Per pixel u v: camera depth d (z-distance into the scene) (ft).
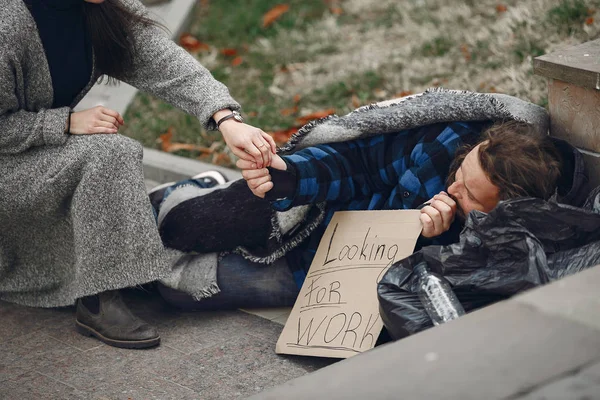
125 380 10.59
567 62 11.03
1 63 10.62
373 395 6.27
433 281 9.37
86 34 11.59
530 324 6.88
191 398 10.12
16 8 10.78
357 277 10.78
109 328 11.44
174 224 12.26
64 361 11.12
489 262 9.50
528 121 10.95
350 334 10.47
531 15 18.16
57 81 11.54
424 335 6.98
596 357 6.38
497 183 9.73
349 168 11.37
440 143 11.02
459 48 18.98
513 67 16.38
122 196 11.07
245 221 12.05
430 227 10.34
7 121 10.98
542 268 9.06
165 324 12.05
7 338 11.79
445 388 6.23
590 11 17.13
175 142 18.03
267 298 12.12
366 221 11.07
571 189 10.10
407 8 22.18
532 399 6.01
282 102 18.95
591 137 11.06
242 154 10.86
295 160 11.06
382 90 18.37
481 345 6.70
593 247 9.27
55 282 12.11
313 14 23.88
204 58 21.86
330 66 20.25
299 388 6.57
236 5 24.95
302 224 11.82
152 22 11.94
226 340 11.50
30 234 11.89
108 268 11.19
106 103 20.11
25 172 11.17
